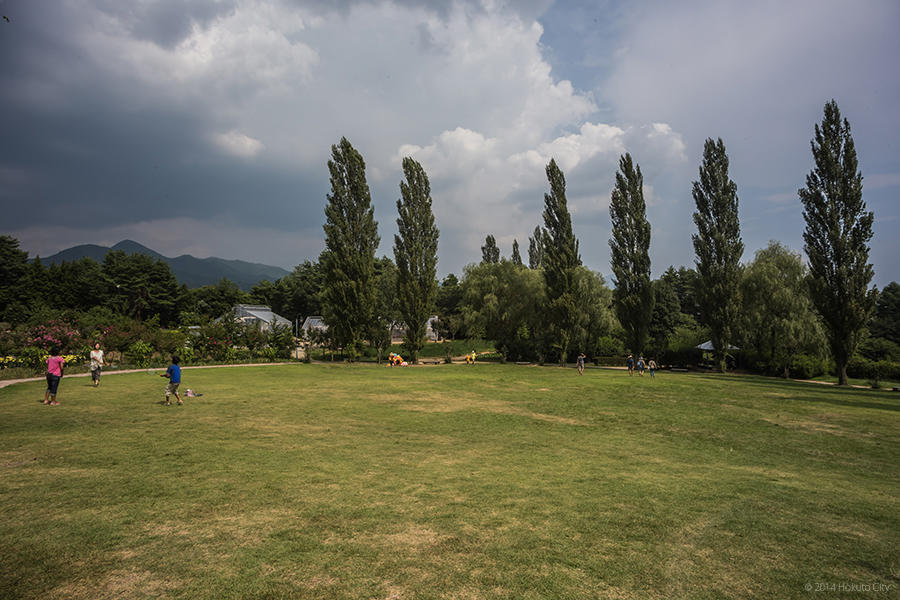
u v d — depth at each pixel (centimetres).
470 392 2538
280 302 11131
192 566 504
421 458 1076
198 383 2506
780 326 4284
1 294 6994
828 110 3784
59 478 800
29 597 434
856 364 4306
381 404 1975
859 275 3656
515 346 5984
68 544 546
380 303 5744
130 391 2008
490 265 6012
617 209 5053
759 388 3062
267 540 577
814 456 1316
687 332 6594
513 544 585
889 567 551
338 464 970
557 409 2027
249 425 1380
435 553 554
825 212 3747
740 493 862
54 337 2995
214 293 10456
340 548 560
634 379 3519
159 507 679
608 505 756
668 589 481
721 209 4712
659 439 1488
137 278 8919
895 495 911
